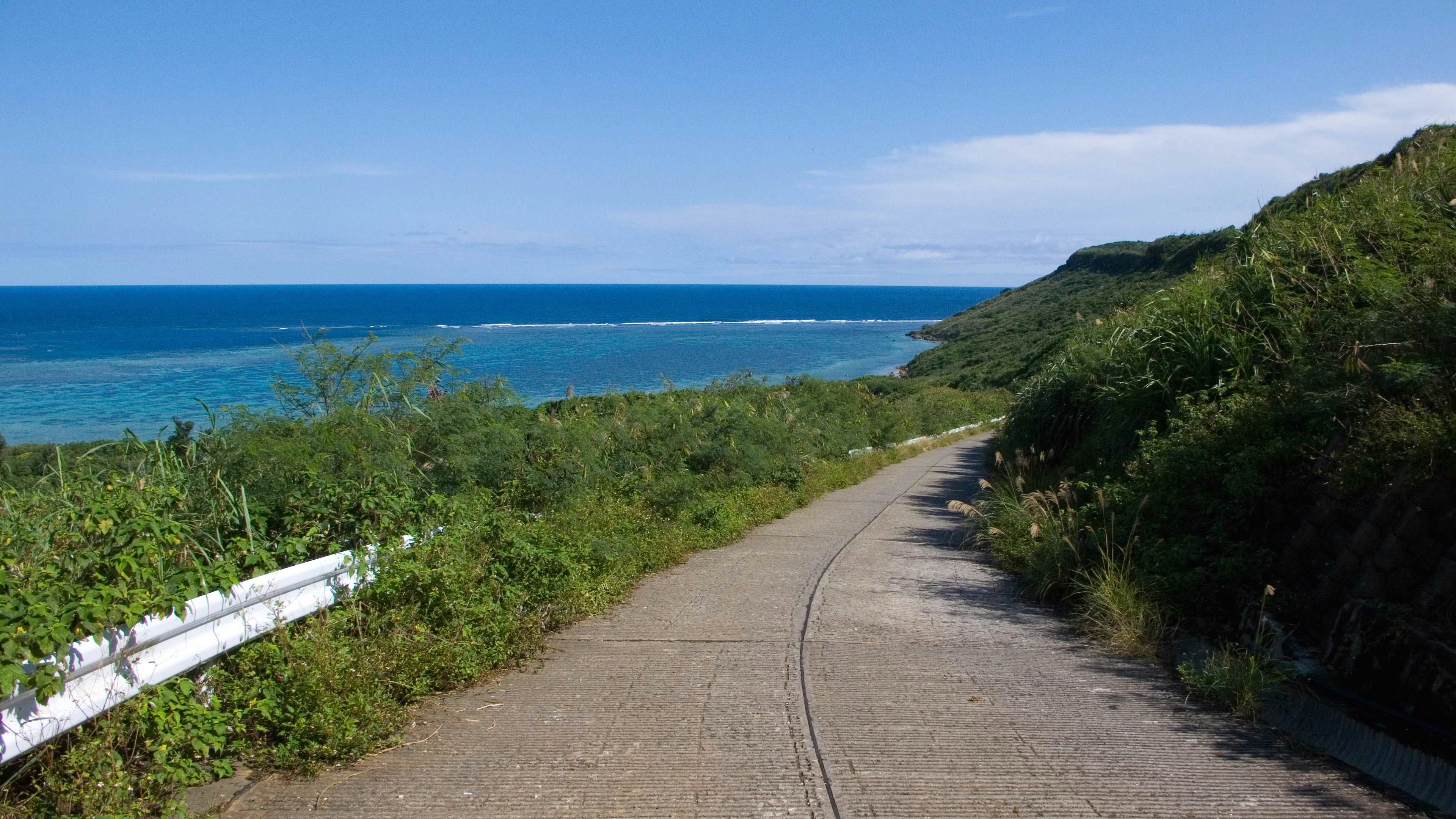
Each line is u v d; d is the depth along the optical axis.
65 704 3.53
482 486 8.45
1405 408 5.80
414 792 3.86
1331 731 4.50
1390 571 5.16
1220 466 6.97
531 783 3.95
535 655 5.89
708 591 7.81
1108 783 3.96
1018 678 5.45
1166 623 6.30
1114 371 11.82
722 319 160.50
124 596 3.80
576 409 13.91
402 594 5.57
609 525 8.70
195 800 3.77
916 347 90.38
